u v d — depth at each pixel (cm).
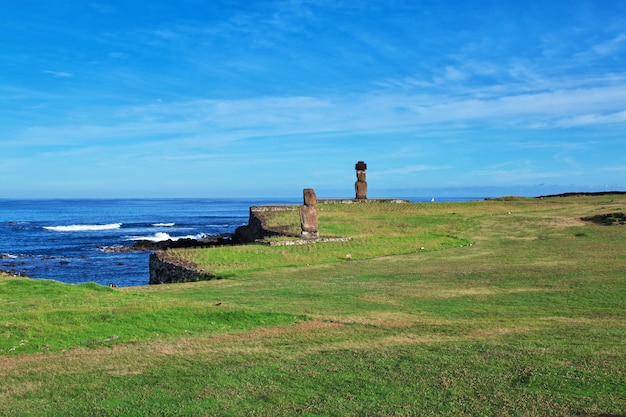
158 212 19362
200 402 882
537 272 2361
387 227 4541
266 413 826
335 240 3691
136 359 1140
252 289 2134
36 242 7231
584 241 3525
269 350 1199
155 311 1542
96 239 7719
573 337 1241
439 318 1523
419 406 834
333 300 1847
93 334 1339
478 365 1030
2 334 1305
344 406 843
